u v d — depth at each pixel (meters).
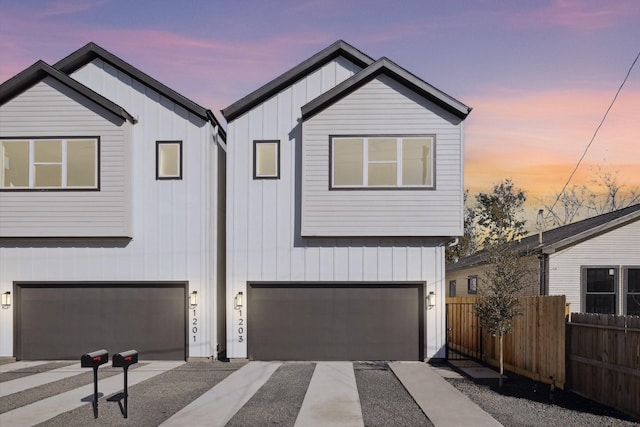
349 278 13.65
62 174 13.73
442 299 13.55
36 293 14.09
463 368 12.69
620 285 15.30
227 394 9.73
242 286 13.71
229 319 13.71
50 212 13.66
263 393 9.80
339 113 13.40
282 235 13.76
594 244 15.47
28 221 13.66
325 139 13.34
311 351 13.65
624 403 8.13
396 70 13.15
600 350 8.78
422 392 9.79
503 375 11.61
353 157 13.34
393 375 11.61
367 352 13.62
